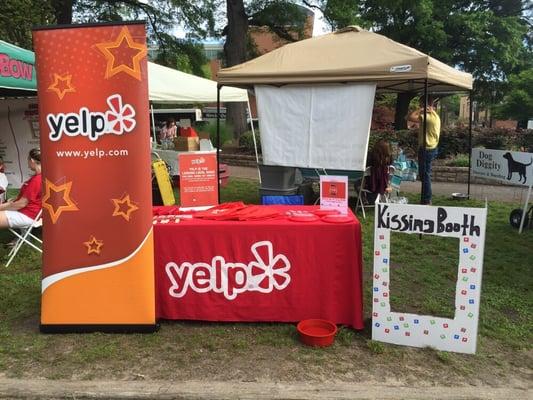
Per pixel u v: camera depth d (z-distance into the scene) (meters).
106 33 3.56
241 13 20.77
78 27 3.56
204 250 3.84
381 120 27.89
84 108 3.63
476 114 45.19
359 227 3.75
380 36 7.56
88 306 3.78
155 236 3.85
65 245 3.75
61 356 3.44
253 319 3.90
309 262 3.79
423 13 23.38
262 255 3.81
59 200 3.72
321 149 7.56
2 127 8.87
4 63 5.81
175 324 3.94
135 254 3.73
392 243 6.30
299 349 3.51
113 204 3.70
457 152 13.95
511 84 29.28
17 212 5.55
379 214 3.47
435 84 8.77
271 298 3.86
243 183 11.88
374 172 7.77
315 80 7.20
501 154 7.48
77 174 3.69
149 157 3.69
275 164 7.83
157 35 25.91
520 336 3.75
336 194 4.23
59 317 3.78
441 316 4.10
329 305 3.81
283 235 3.78
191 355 3.45
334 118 7.42
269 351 3.49
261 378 3.14
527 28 27.22
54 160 3.70
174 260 3.87
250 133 16.84
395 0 22.25
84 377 3.17
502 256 5.82
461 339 3.44
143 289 3.75
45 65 3.62
